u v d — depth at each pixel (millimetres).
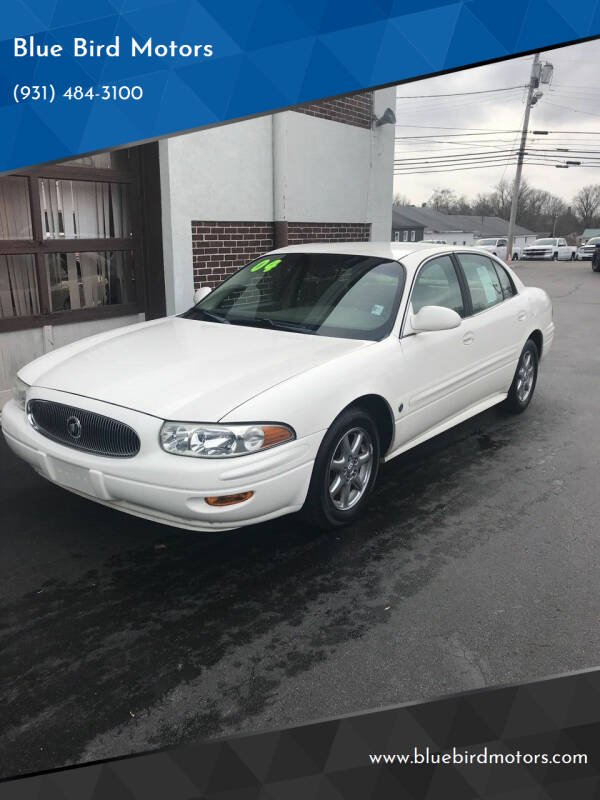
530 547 3639
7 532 3689
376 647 2783
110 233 6844
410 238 66500
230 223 7582
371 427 3842
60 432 3438
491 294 5320
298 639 2824
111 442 3221
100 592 3139
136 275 7121
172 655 2711
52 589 3158
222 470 3012
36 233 6148
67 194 6406
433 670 2648
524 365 5852
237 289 4812
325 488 3539
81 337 6664
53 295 6426
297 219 8453
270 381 3326
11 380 6113
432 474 4648
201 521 3088
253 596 3129
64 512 3939
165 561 3418
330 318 4211
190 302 7230
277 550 3551
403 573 3354
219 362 3586
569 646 2811
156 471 3039
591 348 9625
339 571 3359
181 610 3012
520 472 4711
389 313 4137
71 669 2617
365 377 3686
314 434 3355
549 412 6207
